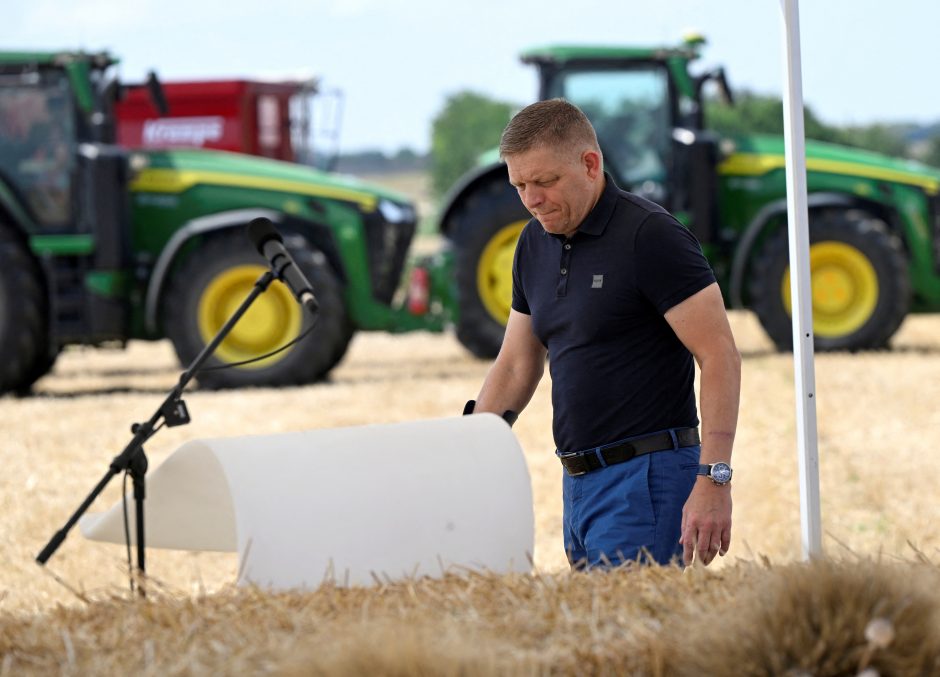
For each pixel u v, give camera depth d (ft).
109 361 113.19
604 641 19.10
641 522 26.76
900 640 18.29
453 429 24.45
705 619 19.31
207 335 86.69
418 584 22.06
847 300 94.12
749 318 117.39
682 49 94.94
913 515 48.80
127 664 19.08
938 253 97.14
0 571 44.01
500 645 19.10
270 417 72.33
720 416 25.80
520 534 23.88
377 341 123.24
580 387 27.27
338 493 22.71
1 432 69.05
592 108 96.02
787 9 28.37
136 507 26.94
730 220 95.61
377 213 91.91
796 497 51.80
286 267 29.55
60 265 86.84
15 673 19.08
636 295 26.53
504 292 92.58
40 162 86.33
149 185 88.79
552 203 26.32
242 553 21.70
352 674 17.63
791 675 18.12
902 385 78.38
